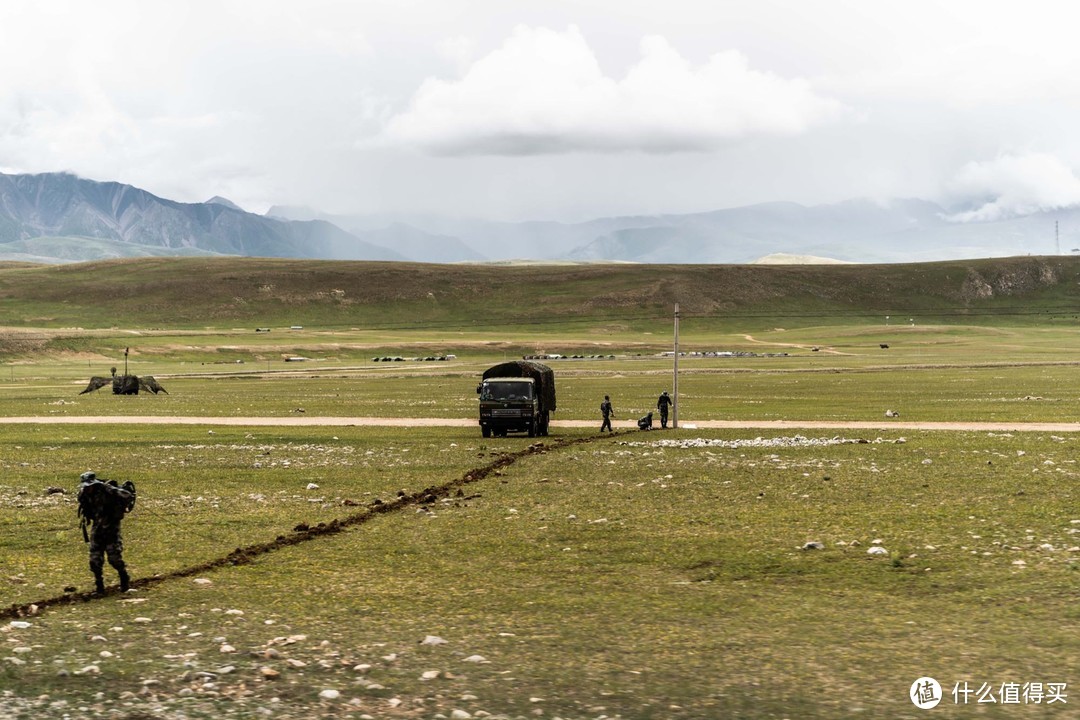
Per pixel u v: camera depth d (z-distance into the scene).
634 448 45.50
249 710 12.02
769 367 149.25
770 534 23.17
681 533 23.53
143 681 13.11
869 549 20.86
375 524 25.38
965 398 81.50
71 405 85.50
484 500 29.64
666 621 15.83
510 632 15.33
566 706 12.05
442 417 69.75
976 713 11.56
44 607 17.05
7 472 37.62
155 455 44.09
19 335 194.62
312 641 14.95
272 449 46.62
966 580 18.05
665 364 166.88
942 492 29.44
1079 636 14.41
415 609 16.83
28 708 12.13
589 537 23.23
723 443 47.03
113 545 18.09
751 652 14.07
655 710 11.87
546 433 55.97
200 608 16.97
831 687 12.54
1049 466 35.25
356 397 95.00
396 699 12.34
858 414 67.62
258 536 23.81
